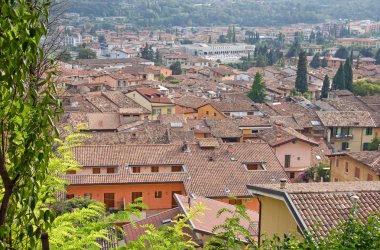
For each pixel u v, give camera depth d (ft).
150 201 147.43
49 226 24.40
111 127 239.09
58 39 34.50
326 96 383.04
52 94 26.81
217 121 247.70
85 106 264.93
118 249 33.35
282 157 195.52
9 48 21.58
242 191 143.43
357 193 58.80
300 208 55.36
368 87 404.77
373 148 247.70
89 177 144.25
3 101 22.22
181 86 395.34
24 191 22.93
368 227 35.76
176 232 36.63
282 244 36.32
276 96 381.19
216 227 34.81
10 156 23.02
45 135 23.58
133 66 479.41
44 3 23.27
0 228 22.20
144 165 151.23
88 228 32.96
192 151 159.02
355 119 258.37
